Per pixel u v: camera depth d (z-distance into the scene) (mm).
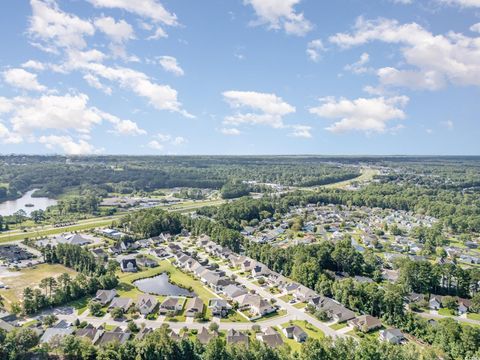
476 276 187000
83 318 150625
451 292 191500
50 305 159125
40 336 132500
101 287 179125
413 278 191375
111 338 131125
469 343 129375
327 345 119750
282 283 190375
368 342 123812
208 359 114750
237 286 185500
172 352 118062
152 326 145625
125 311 157125
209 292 183500
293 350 131250
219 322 150875
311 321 154000
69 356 115688
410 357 118500
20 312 151625
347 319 153875
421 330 143375
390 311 154500
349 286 169375
